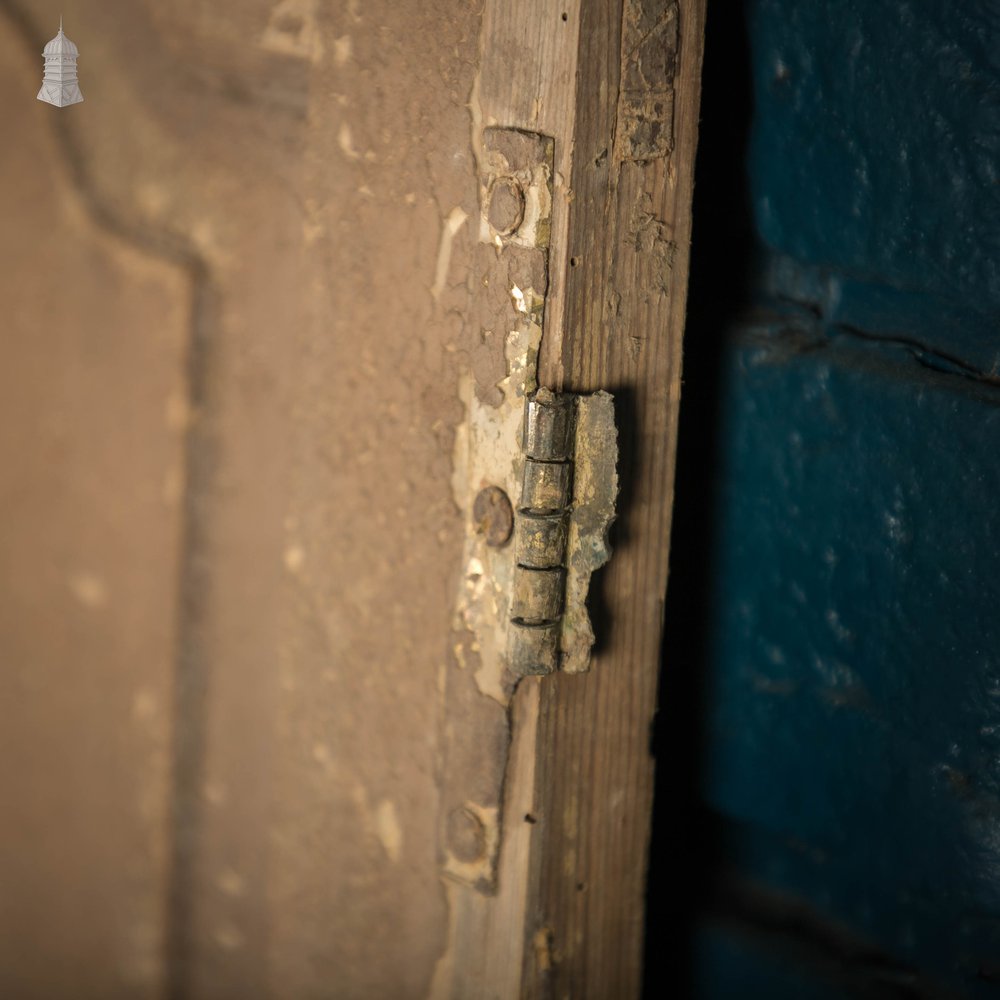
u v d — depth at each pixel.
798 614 0.34
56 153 0.38
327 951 0.36
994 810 0.33
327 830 0.35
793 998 0.35
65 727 0.40
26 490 0.40
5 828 0.42
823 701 0.34
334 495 0.35
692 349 0.35
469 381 0.32
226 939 0.38
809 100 0.33
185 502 0.37
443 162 0.32
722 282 0.35
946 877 0.33
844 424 0.33
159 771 0.39
